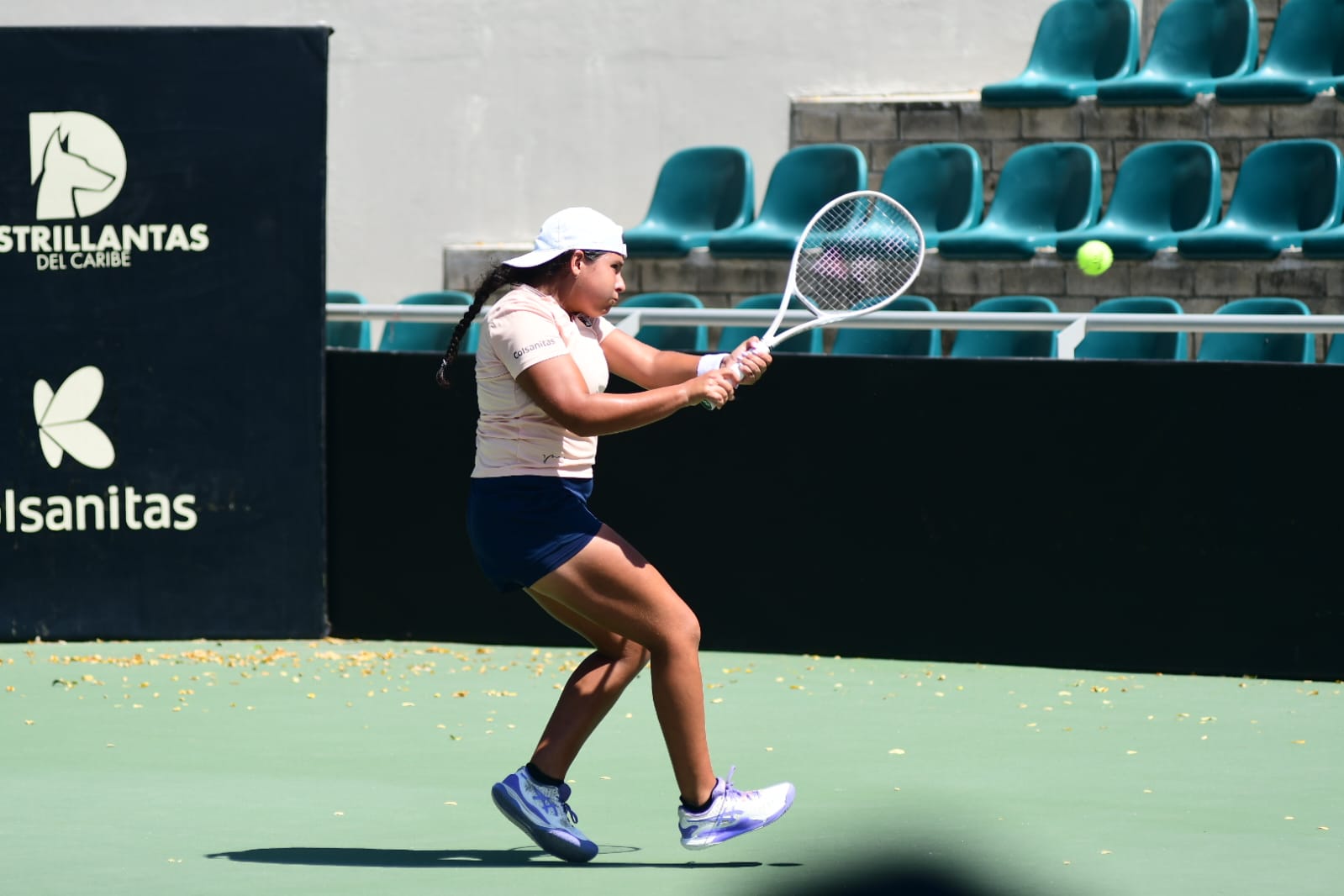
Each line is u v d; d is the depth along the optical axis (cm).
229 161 2658
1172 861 1380
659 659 1366
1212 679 2350
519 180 4359
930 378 2486
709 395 1350
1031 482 2447
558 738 1390
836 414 2525
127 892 1295
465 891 1295
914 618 2505
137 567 2688
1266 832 1484
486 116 4372
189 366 2675
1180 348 2934
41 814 1578
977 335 3084
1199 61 3856
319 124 2661
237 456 2686
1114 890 1284
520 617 2658
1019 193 3775
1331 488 2316
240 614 2702
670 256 3909
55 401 2664
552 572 1359
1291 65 3753
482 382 1383
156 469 2683
